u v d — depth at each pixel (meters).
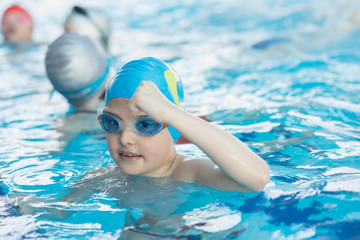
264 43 7.02
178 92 2.39
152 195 2.22
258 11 10.25
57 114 4.01
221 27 9.19
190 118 2.04
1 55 7.03
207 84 4.88
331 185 2.24
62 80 3.65
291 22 8.68
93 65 3.72
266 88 4.55
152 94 2.04
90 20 5.71
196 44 7.52
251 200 2.12
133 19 10.72
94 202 2.21
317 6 9.37
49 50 3.69
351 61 5.57
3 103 4.48
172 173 2.38
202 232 1.88
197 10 11.21
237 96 4.30
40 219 2.04
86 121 3.71
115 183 2.39
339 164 2.51
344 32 7.38
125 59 6.40
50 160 2.90
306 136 3.03
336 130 3.13
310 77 4.89
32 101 4.53
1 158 2.96
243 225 1.91
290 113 3.58
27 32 7.88
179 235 1.86
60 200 2.25
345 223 1.89
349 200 2.07
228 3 11.35
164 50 7.07
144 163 2.21
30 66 6.30
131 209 2.11
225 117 3.60
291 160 2.61
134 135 2.16
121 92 2.19
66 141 3.30
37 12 11.80
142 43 7.82
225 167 2.05
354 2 8.77
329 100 3.93
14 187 2.45
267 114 3.60
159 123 2.15
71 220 2.03
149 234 1.88
